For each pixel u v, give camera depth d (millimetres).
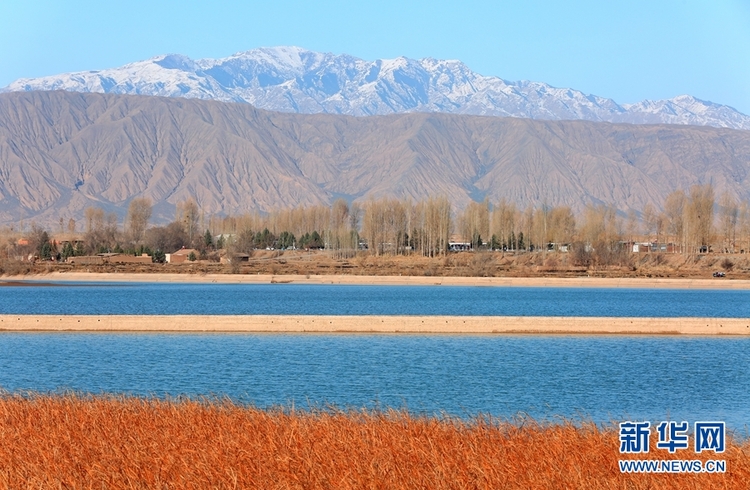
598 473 44656
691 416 70625
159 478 43500
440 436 50562
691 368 92812
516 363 95375
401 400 76500
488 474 43719
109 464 45250
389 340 111812
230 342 109750
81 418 54250
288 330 118375
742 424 67438
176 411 56438
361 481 42812
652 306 195875
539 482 43094
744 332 116750
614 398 78062
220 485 42656
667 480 44062
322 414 57375
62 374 88500
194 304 191125
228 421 53594
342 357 98750
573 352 102812
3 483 43406
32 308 176500
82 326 119188
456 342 110312
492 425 55938
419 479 43250
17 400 61844
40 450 47031
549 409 73375
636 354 101688
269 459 45438
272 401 75562
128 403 59781
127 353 101062
